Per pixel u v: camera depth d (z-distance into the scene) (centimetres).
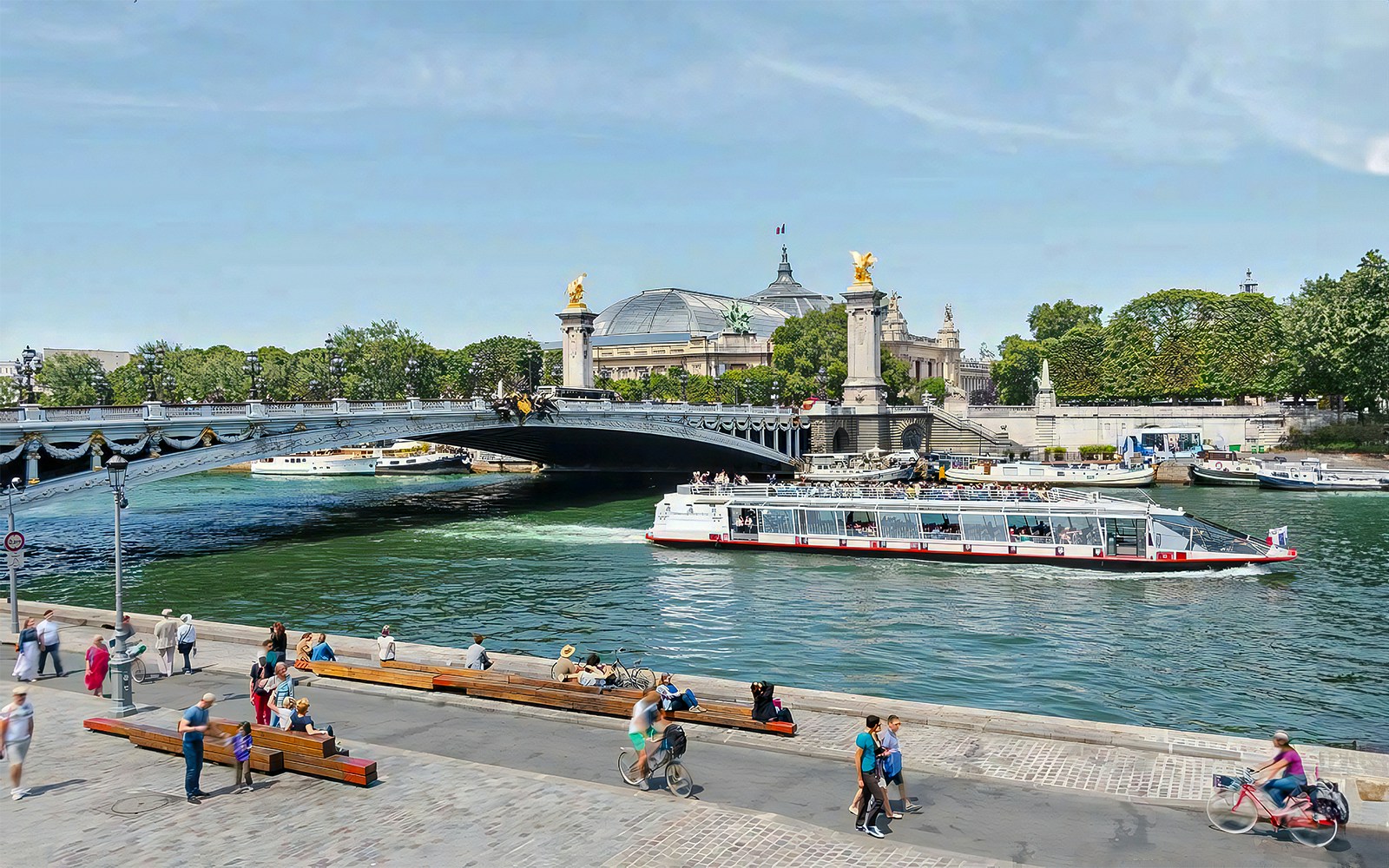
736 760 3008
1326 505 12275
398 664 4003
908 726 3294
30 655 3966
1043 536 8381
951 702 4728
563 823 2555
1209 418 18538
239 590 7306
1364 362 15762
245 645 4581
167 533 10331
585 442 14675
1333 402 18212
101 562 8488
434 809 2642
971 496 9462
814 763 2984
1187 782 2805
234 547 9350
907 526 8819
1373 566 8088
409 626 6275
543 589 7425
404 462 19625
